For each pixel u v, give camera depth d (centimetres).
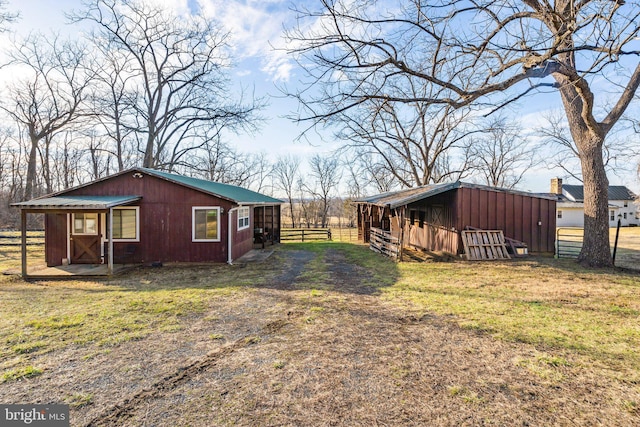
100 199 1002
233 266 1060
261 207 1778
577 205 3347
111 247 919
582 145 978
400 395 306
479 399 298
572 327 471
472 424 264
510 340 428
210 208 1089
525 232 1166
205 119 2356
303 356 390
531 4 571
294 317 535
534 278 817
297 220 4550
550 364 362
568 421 266
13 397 306
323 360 379
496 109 629
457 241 1132
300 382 331
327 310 570
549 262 1044
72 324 503
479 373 345
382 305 596
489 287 726
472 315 530
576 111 980
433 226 1343
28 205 897
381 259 1191
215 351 406
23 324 502
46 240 1072
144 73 2241
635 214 3650
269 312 563
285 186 4516
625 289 699
